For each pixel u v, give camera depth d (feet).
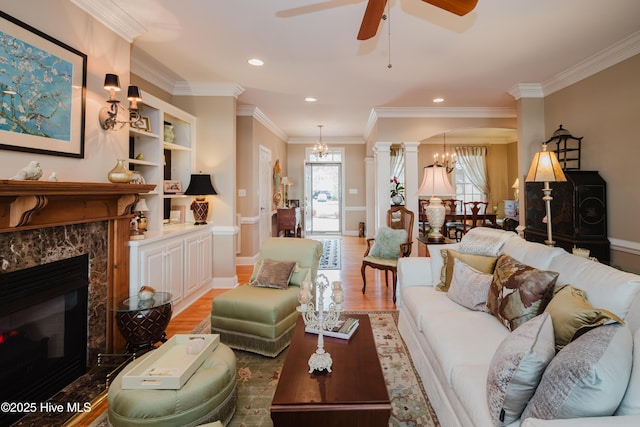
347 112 18.57
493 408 3.58
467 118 17.46
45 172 6.30
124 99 8.55
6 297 5.45
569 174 11.27
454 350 5.19
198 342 5.87
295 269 9.33
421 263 9.01
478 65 11.60
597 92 11.28
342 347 5.52
